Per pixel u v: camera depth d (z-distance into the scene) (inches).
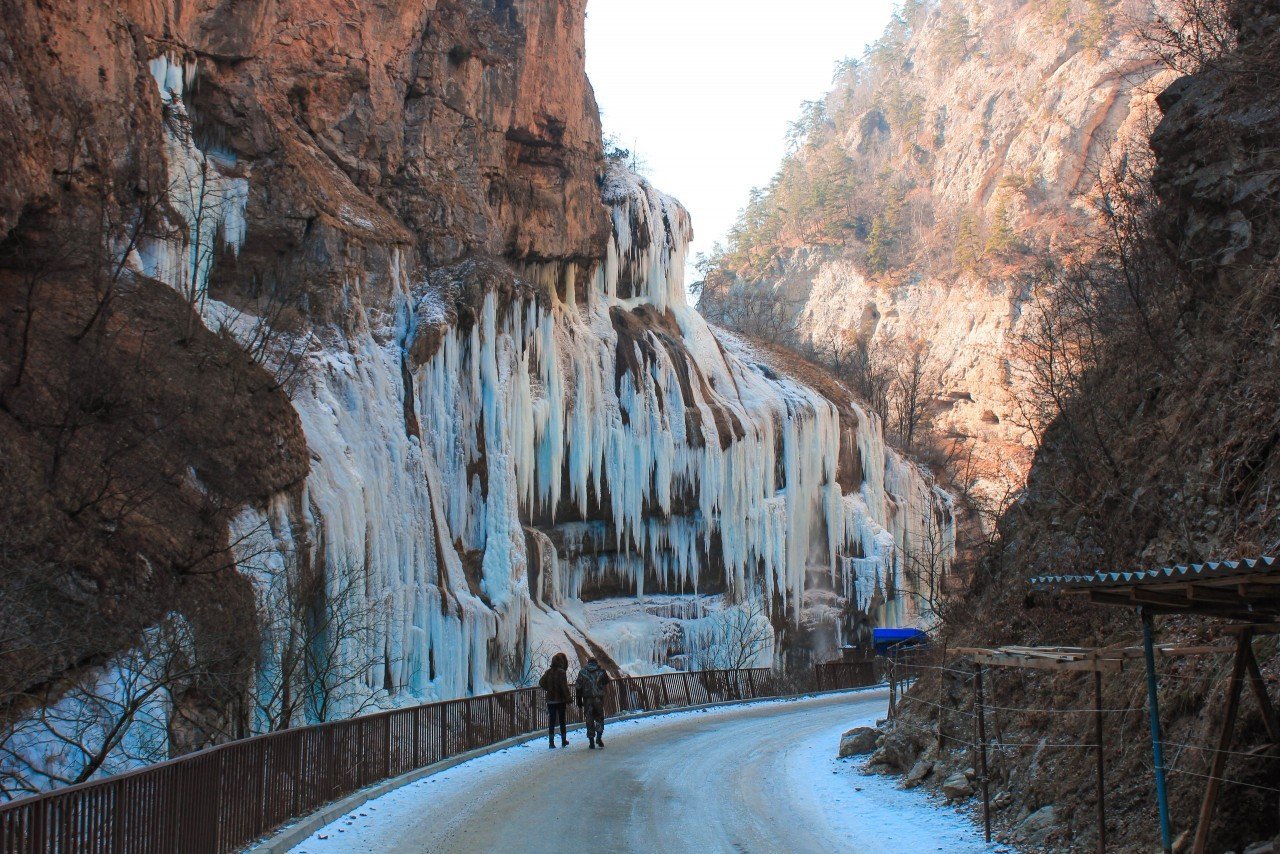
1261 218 799.1
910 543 2593.5
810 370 2556.6
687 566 2015.3
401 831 608.7
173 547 854.5
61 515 774.5
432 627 1373.0
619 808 678.5
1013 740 647.8
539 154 1943.9
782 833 605.3
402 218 1649.9
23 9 984.9
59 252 974.4
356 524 1211.2
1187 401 754.8
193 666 730.8
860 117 6151.6
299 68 1534.2
